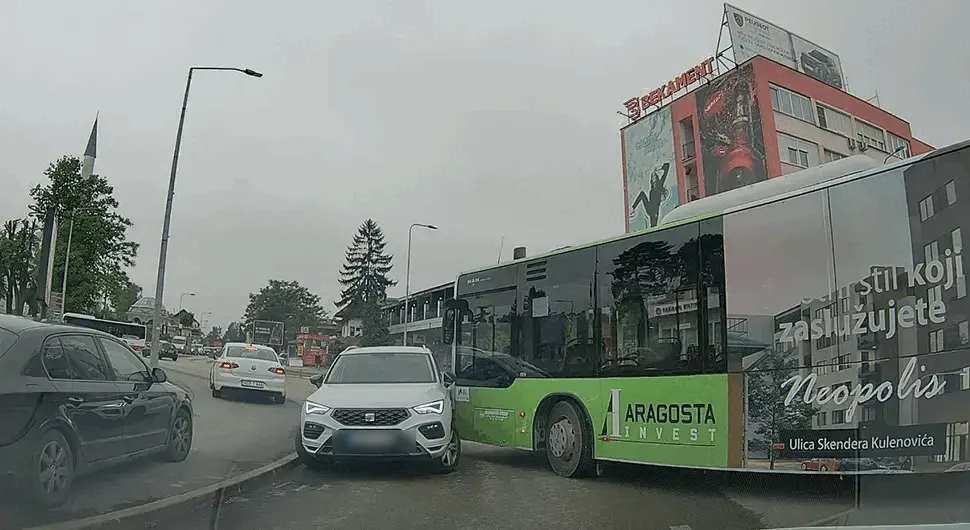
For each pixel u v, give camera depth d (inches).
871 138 1807.3
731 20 1759.4
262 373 808.3
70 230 2139.5
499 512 292.7
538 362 418.3
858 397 262.4
